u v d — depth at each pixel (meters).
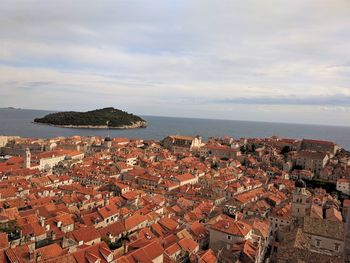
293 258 79.75
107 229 113.50
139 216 126.81
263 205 170.12
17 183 176.75
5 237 87.06
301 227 106.38
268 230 126.81
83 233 101.44
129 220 121.75
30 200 145.25
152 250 89.69
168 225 120.81
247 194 194.50
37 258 77.75
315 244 102.38
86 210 138.25
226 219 120.00
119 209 139.25
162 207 151.50
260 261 103.19
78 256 79.56
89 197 160.00
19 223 104.00
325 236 101.06
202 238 115.25
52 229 107.31
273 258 107.62
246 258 92.06
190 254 95.56
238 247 97.12
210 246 109.00
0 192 151.50
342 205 189.12
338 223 104.31
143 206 151.75
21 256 77.44
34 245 90.88
